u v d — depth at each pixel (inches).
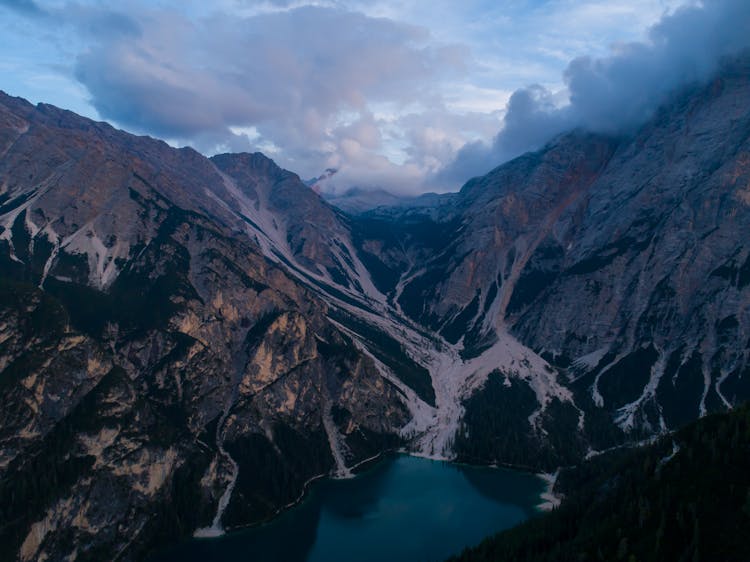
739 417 7416.3
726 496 6451.8
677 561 5935.0
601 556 6314.0
